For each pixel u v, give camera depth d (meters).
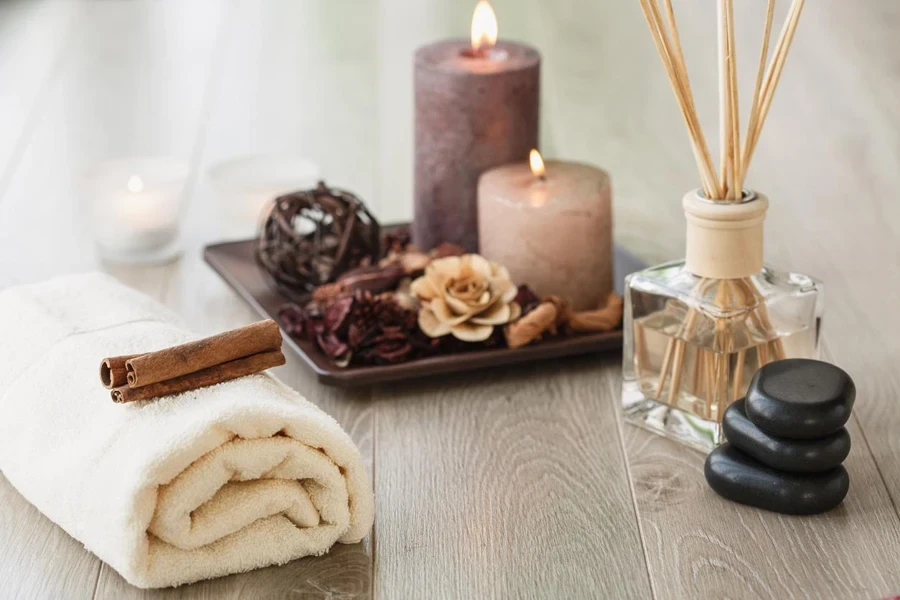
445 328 1.24
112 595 0.91
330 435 0.92
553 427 1.16
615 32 2.69
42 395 0.98
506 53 1.50
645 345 1.12
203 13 2.82
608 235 1.35
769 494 1.00
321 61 2.46
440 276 1.26
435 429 1.16
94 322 1.06
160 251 1.61
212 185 1.67
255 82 2.35
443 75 1.42
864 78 2.31
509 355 1.24
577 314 1.29
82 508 0.90
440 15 2.72
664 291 1.09
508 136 1.45
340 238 1.39
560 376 1.27
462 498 1.04
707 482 1.04
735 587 0.91
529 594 0.91
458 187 1.47
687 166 1.94
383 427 1.17
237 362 0.96
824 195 1.79
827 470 1.00
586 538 0.98
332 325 1.23
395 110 2.18
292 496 0.92
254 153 2.00
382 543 0.97
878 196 1.78
